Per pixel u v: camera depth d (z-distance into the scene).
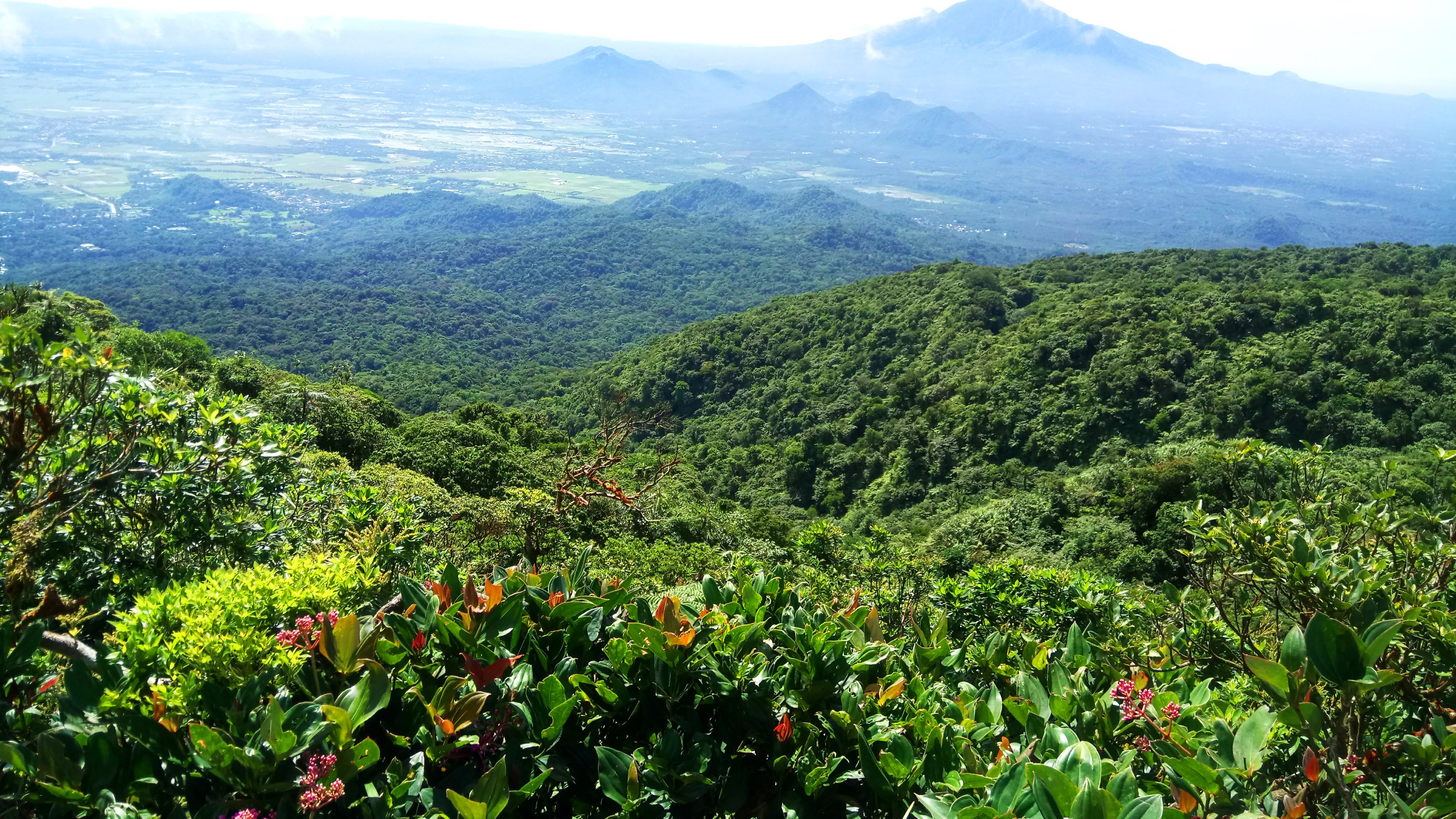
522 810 1.75
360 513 5.25
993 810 1.45
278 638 1.84
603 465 8.55
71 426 3.24
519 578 2.34
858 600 2.82
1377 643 1.63
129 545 3.50
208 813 1.44
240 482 3.98
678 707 1.94
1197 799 1.67
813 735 1.86
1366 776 1.78
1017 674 2.41
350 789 1.55
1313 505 3.04
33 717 1.77
